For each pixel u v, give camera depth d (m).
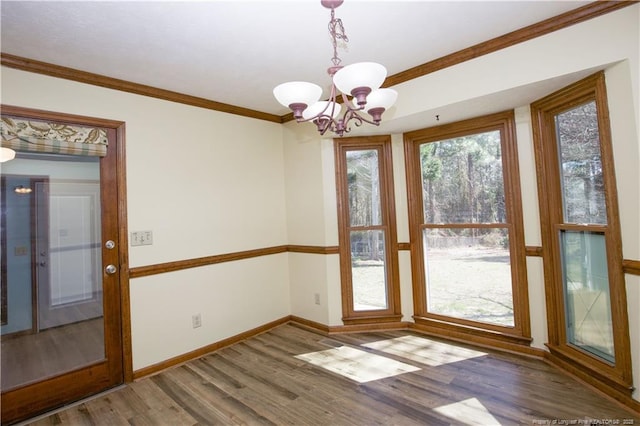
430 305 3.33
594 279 2.25
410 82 2.73
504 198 2.85
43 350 2.24
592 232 2.25
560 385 2.23
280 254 3.78
